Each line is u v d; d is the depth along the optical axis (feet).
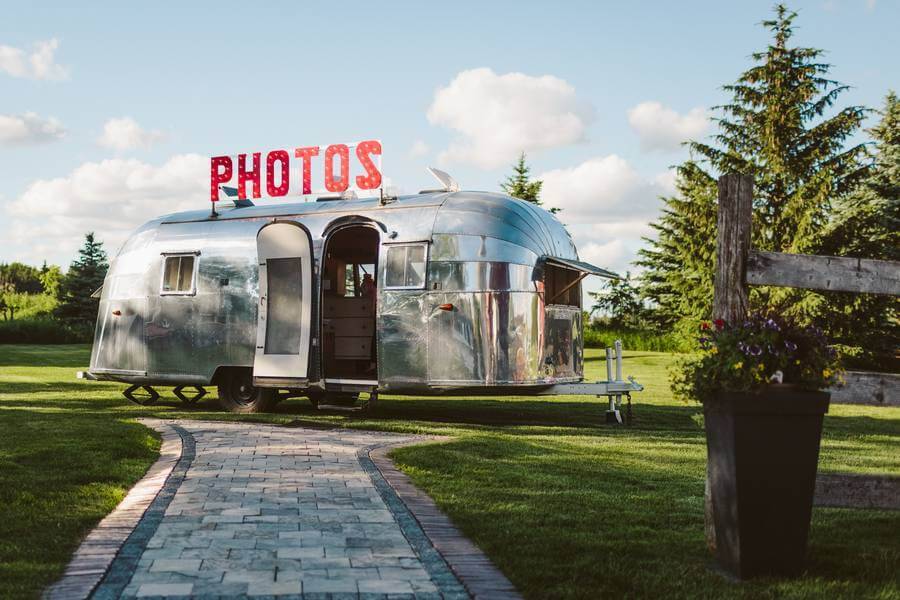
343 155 43.65
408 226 40.06
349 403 49.08
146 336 45.68
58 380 64.03
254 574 14.60
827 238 101.96
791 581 14.25
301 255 41.22
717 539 15.35
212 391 57.41
